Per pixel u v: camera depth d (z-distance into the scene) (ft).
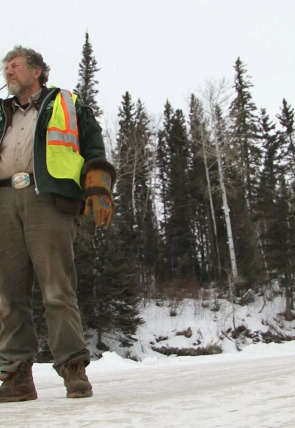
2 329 6.97
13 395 6.57
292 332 90.17
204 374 10.77
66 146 7.06
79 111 7.61
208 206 132.67
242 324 89.20
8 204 7.00
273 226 98.32
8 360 6.75
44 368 25.14
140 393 6.24
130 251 98.17
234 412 3.56
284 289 99.30
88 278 76.64
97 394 6.86
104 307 77.00
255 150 135.74
